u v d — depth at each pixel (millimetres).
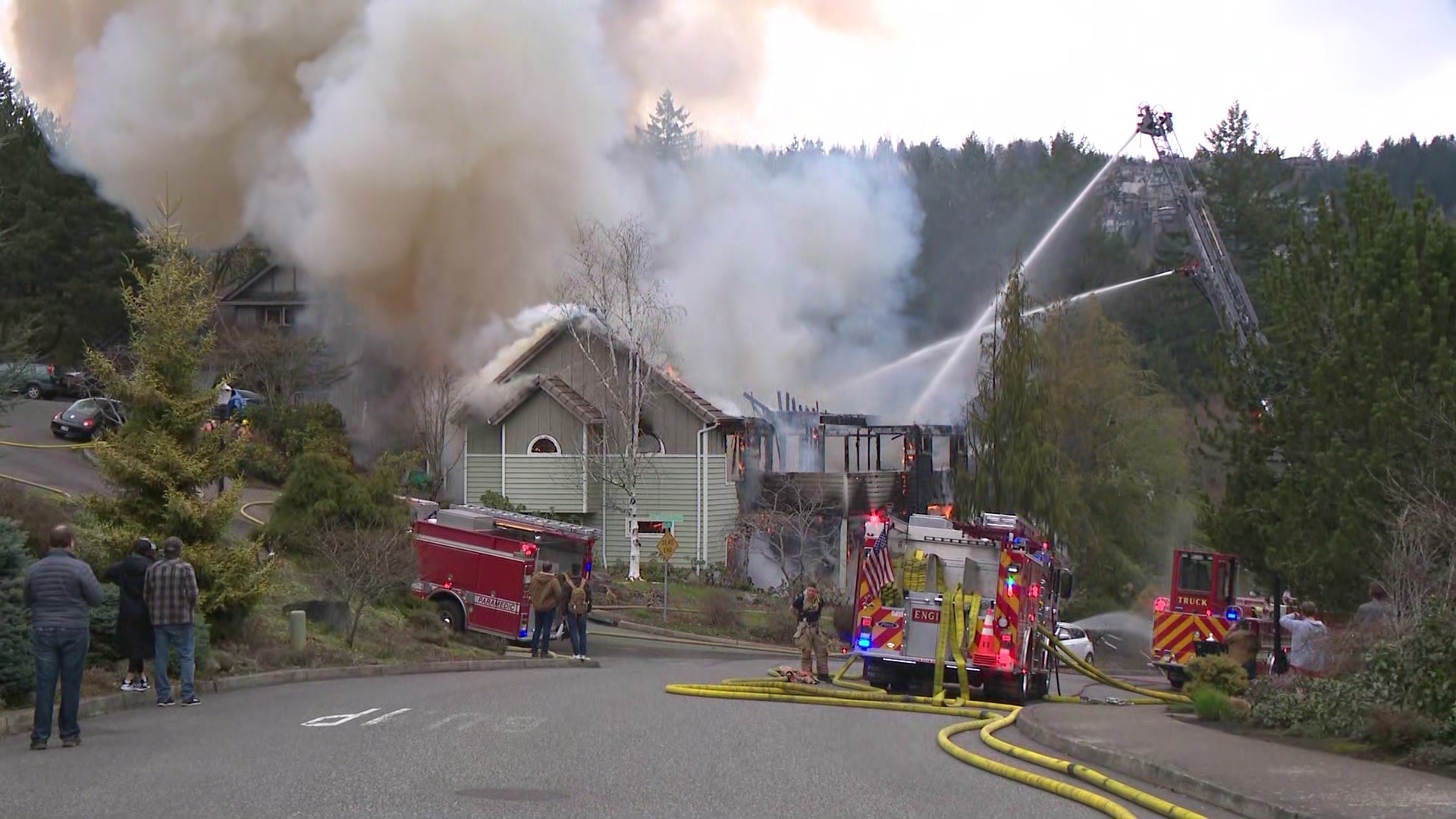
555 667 24234
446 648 24234
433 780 9625
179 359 18172
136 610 14930
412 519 27656
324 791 9062
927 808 9312
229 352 44875
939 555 20266
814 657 20766
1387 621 14789
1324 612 18812
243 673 17531
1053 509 34469
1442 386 17609
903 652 19812
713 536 43219
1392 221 19859
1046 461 34594
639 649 30094
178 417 17906
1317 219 21531
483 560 26484
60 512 18984
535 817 8336
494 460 44156
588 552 29281
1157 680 28484
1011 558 19891
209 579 18062
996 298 40000
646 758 11172
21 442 39594
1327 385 19250
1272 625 24328
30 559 14000
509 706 14961
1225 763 10930
